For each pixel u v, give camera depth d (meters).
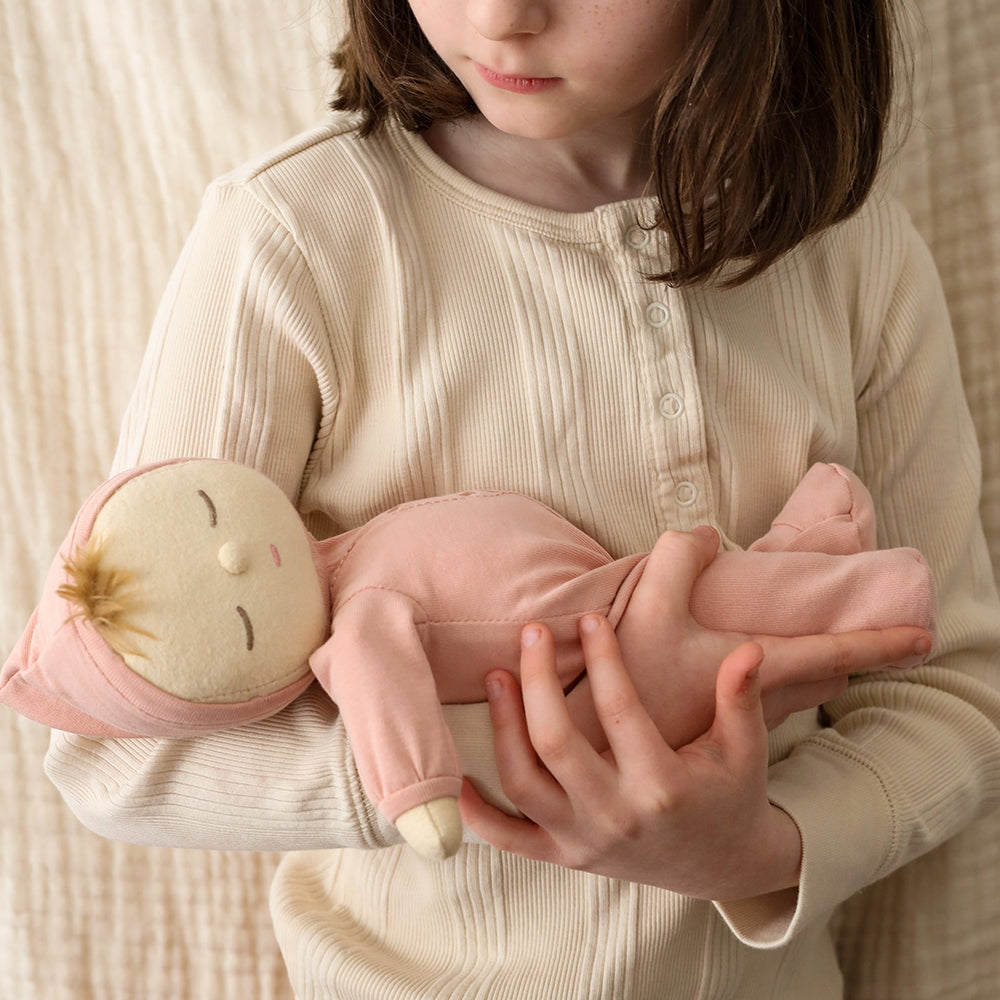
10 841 1.12
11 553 1.09
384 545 0.63
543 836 0.62
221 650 0.55
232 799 0.62
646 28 0.60
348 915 0.82
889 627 0.65
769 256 0.71
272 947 1.14
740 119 0.64
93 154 1.04
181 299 0.68
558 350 0.69
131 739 0.66
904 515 0.86
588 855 0.61
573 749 0.58
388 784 0.51
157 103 1.03
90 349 1.07
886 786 0.74
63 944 1.13
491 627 0.60
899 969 1.04
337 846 0.62
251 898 1.13
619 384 0.70
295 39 1.01
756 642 0.61
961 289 1.03
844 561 0.66
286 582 0.58
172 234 1.06
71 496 1.09
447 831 0.50
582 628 0.61
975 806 0.80
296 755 0.61
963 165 1.01
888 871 0.74
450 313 0.69
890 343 0.84
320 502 0.73
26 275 1.05
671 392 0.70
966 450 0.90
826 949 0.92
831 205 0.72
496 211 0.71
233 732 0.63
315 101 1.03
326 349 0.68
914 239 0.86
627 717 0.59
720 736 0.61
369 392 0.70
